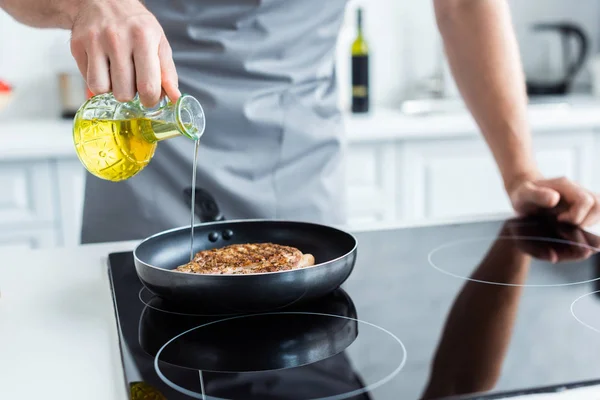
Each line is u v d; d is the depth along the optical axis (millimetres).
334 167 1320
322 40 1296
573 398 541
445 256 922
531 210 1101
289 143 1281
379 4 2684
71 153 2037
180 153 1241
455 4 1211
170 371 593
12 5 1026
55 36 2434
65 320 739
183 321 712
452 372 576
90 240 1312
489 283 808
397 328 681
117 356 646
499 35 1194
